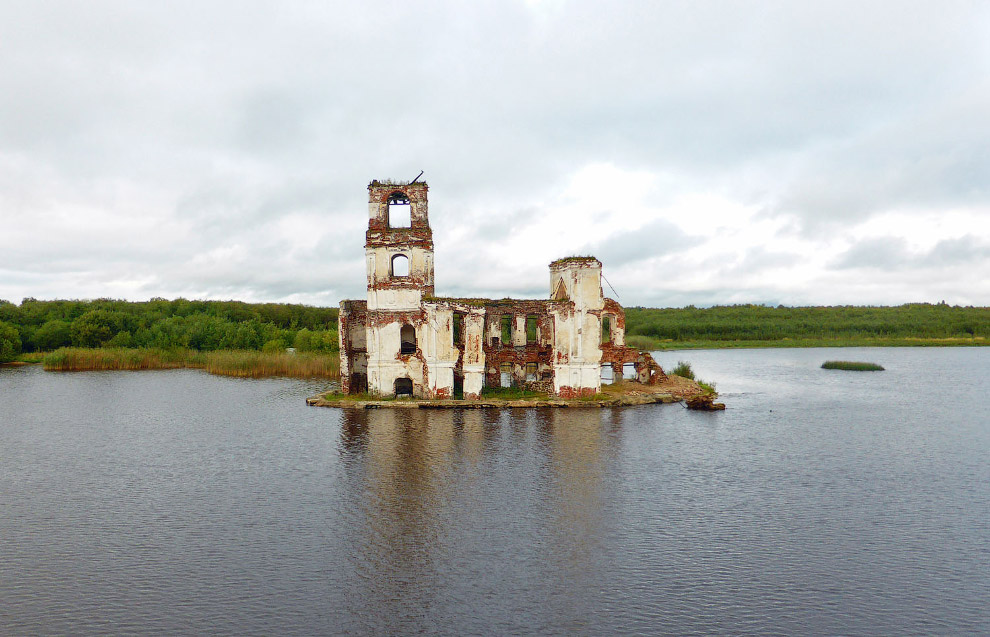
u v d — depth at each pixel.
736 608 19.50
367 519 26.95
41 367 105.19
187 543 24.55
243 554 23.44
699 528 26.05
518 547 23.97
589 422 48.00
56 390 74.06
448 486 31.42
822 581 21.39
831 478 33.66
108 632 18.05
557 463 35.84
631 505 28.80
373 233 55.69
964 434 46.19
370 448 39.56
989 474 34.69
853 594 20.50
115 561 22.94
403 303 55.94
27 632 18.00
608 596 20.17
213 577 21.53
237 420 51.78
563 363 56.12
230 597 20.11
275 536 25.16
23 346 126.56
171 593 20.41
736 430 46.56
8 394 70.44
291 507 28.62
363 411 52.91
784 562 22.84
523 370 61.31
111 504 29.45
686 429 46.38
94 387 77.06
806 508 28.70
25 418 54.09
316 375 89.56
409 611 19.20
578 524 26.34
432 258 56.97
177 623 18.52
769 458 37.94
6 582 21.30
